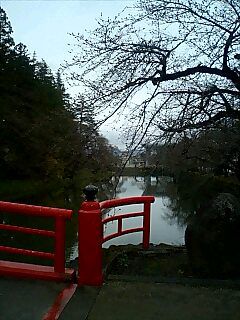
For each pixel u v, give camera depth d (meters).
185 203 16.98
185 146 5.15
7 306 3.39
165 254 5.23
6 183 22.97
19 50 24.59
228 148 5.48
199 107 4.98
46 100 22.53
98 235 3.91
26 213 4.05
